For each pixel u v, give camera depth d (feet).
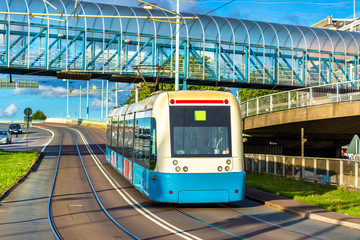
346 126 89.15
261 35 150.41
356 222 36.01
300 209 43.04
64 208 43.78
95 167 92.99
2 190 54.24
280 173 78.18
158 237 31.14
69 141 183.11
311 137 113.39
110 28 131.75
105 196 53.01
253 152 128.36
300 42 156.25
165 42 138.62
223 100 43.50
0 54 120.47
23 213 40.40
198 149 42.06
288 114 89.20
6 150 127.54
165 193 41.22
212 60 145.38
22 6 122.42
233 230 33.94
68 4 128.88
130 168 58.75
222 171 41.96
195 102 43.01
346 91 77.36
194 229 34.19
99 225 35.47
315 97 81.35
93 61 130.82
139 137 51.80
